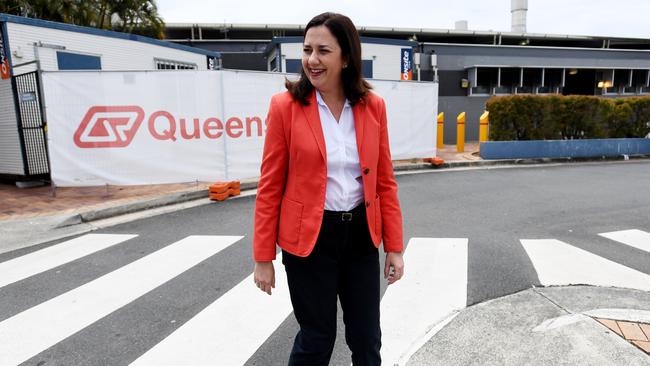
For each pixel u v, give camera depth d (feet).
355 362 6.71
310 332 6.43
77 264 15.25
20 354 9.62
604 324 9.98
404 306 11.43
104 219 21.75
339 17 5.82
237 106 26.45
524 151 42.63
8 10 54.85
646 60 71.41
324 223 6.08
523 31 98.78
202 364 9.13
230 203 24.77
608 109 45.21
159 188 27.43
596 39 92.53
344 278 6.56
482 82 65.36
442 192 27.25
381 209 6.75
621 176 33.17
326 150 5.95
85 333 10.48
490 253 15.52
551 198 25.07
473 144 61.16
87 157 24.80
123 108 24.68
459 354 9.10
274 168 6.10
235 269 14.55
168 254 16.15
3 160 32.55
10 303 12.18
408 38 89.66
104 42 38.40
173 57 47.34
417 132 37.76
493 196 25.85
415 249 16.10
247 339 10.10
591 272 13.51
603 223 19.48
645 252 15.46
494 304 11.31
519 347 9.24
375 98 6.47
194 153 25.99
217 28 86.69
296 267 6.25
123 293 12.73
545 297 11.62
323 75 5.80
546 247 16.07
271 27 87.25
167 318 11.17
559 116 43.45
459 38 91.25
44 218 20.71
